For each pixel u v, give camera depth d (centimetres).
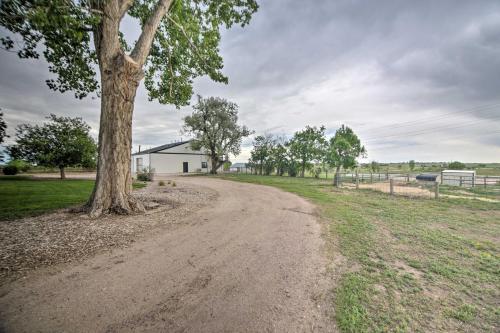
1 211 563
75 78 816
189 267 289
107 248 353
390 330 176
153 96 1009
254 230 461
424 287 242
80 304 205
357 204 773
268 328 177
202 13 879
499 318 191
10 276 255
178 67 977
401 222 526
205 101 2775
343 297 220
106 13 528
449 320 188
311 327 179
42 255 316
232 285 243
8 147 1468
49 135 1571
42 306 201
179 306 205
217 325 179
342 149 1888
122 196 583
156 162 2838
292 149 2586
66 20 400
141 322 182
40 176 2027
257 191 1137
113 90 571
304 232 448
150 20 632
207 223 514
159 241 390
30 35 580
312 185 1479
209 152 3058
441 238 408
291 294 226
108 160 572
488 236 427
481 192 1088
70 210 571
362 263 303
